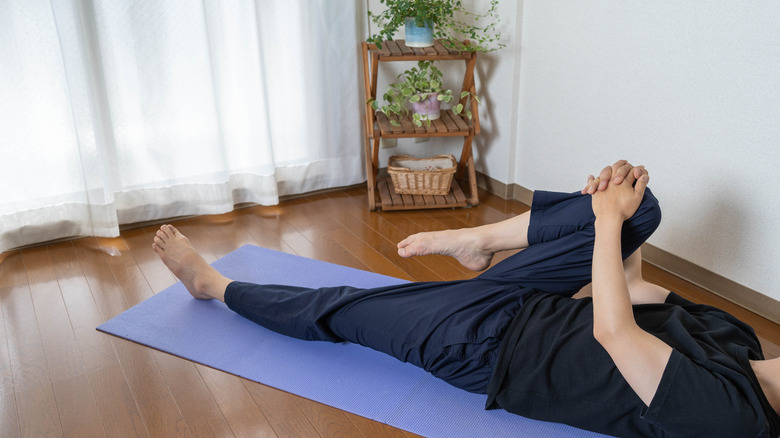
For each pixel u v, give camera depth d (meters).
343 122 3.14
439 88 2.97
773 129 1.93
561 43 2.62
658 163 2.33
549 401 1.47
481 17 2.98
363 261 2.51
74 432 1.61
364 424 1.62
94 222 2.68
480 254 1.85
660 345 1.30
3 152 2.47
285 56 2.92
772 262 2.04
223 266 2.45
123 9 2.51
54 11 2.33
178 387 1.78
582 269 1.65
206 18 2.65
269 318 1.92
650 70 2.27
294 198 3.17
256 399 1.72
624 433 1.45
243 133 2.92
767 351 1.92
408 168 3.06
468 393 1.72
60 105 2.50
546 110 2.79
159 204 2.85
